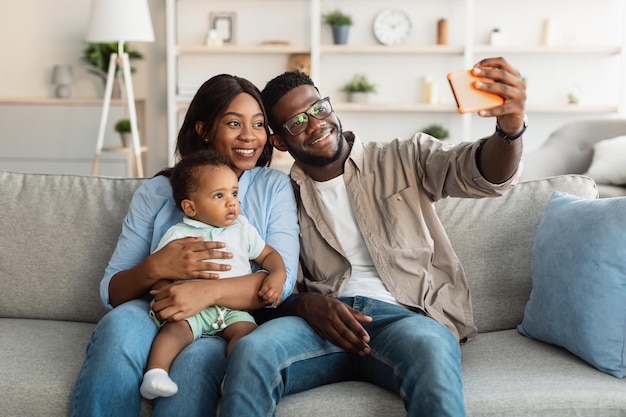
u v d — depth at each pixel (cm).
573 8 591
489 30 594
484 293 202
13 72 615
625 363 162
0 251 213
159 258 177
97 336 161
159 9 605
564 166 455
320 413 154
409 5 593
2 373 166
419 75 600
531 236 203
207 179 182
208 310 176
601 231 169
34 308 211
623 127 458
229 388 149
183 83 577
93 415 151
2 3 608
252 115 198
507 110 155
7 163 579
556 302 175
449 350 153
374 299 183
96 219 214
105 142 575
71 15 609
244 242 186
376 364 165
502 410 152
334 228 195
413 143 195
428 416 143
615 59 593
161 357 162
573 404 152
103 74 605
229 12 598
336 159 195
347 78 603
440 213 208
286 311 180
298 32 601
